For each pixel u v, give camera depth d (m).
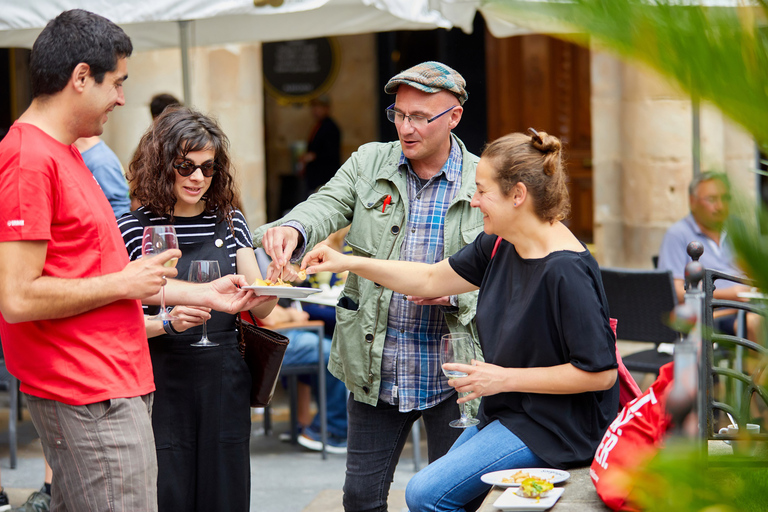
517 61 8.92
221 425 2.75
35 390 2.18
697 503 0.72
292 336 4.95
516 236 2.24
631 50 0.66
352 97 10.20
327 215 2.93
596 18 0.65
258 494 4.39
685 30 0.65
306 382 5.50
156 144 2.73
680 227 4.98
